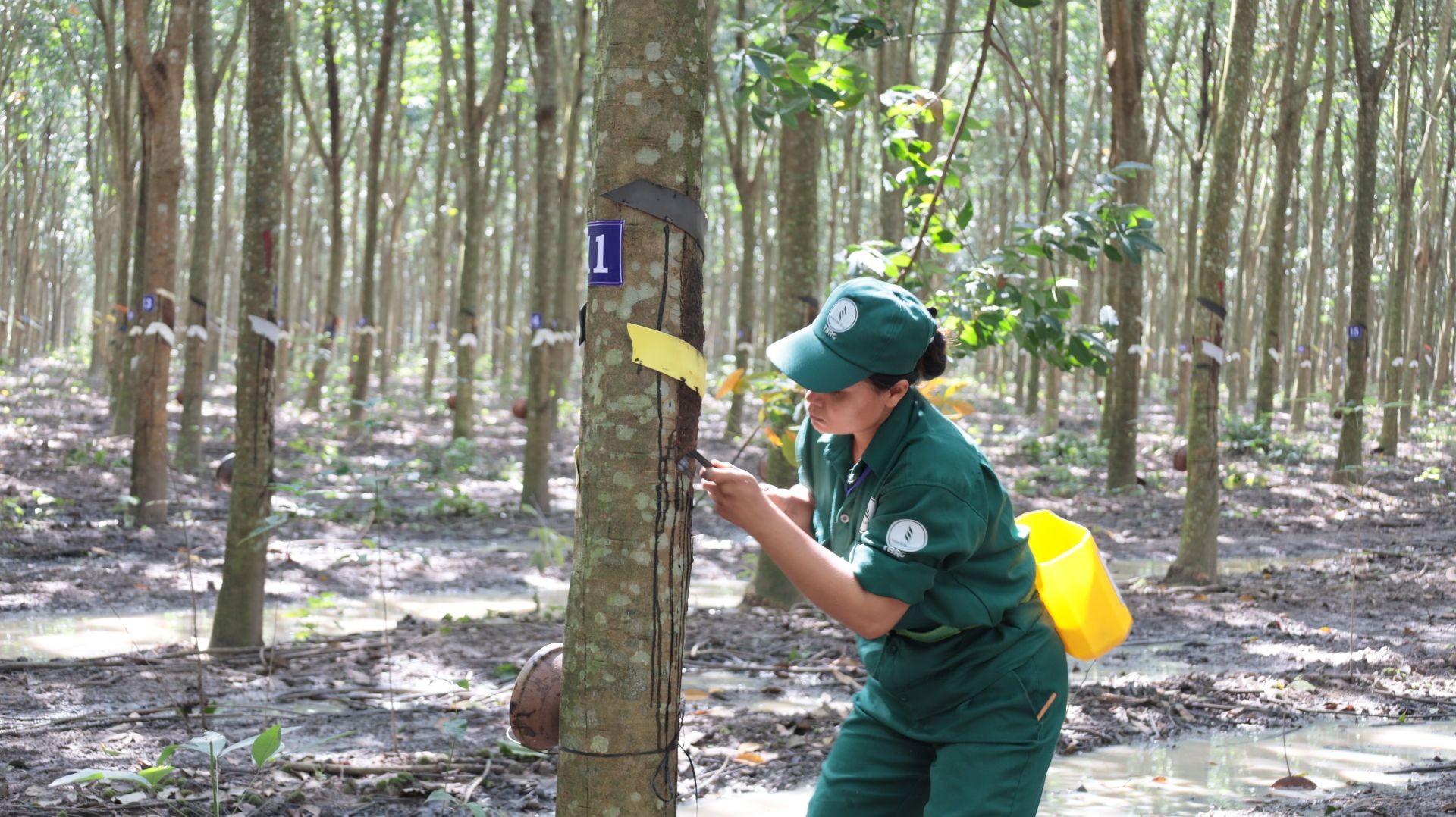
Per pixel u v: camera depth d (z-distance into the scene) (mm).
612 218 2332
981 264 5676
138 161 17656
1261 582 9016
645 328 2312
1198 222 20688
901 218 13359
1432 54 20484
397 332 34875
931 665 2635
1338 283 24078
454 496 12172
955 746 2631
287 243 23484
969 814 2564
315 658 6426
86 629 7223
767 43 5992
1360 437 14312
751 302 18781
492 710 5523
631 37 2332
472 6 15969
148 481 10266
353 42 23797
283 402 23250
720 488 2328
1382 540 10969
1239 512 12594
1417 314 20859
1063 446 17359
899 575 2414
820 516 2877
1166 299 34656
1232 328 31062
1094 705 5727
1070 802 4426
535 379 12000
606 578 2334
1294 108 16203
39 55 19812
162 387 10312
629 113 2328
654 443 2328
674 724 2396
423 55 23594
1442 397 24312
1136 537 11484
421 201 34000
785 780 4652
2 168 25609
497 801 4328
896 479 2494
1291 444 17250
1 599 7898
